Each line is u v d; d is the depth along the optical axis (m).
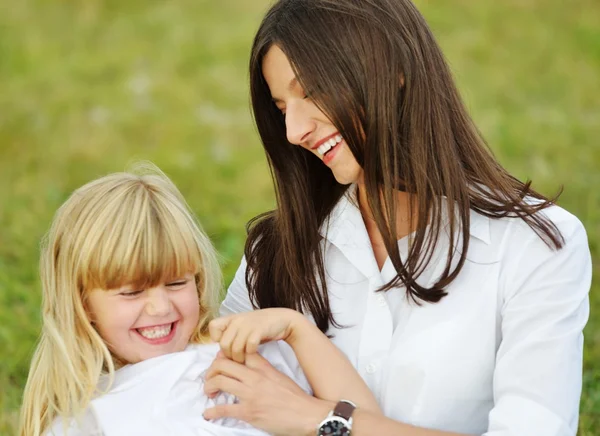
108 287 5.82
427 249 5.55
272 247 6.39
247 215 14.27
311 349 5.77
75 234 5.89
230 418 5.83
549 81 19.92
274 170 6.10
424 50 5.62
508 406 5.20
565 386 5.19
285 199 6.09
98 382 5.96
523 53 21.11
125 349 5.97
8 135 17.64
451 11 23.23
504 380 5.28
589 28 22.20
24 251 13.04
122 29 22.86
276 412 5.53
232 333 5.71
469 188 5.70
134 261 5.76
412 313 5.62
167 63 21.02
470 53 21.00
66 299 5.91
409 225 5.80
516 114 18.34
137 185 6.05
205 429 5.66
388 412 5.62
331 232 6.03
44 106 18.92
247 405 5.59
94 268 5.79
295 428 5.48
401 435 5.28
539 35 21.84
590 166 15.83
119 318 5.87
